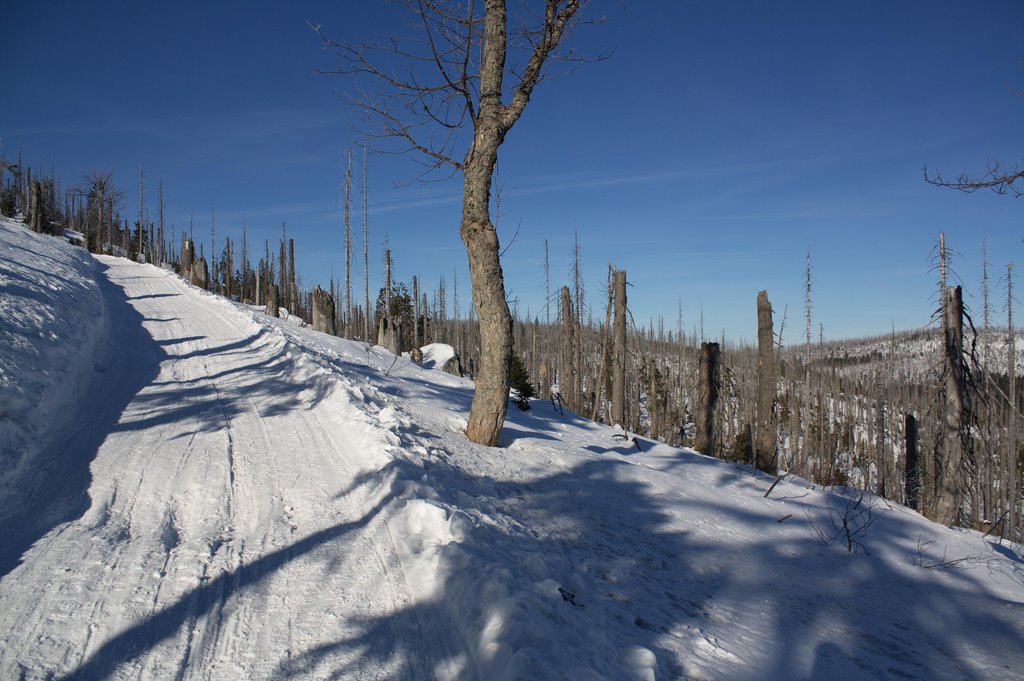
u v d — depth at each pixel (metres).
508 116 8.33
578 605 4.30
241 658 3.35
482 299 8.66
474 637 3.54
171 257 65.38
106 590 3.80
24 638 3.26
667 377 49.94
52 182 56.78
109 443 6.36
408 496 5.41
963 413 16.27
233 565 4.28
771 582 6.49
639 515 7.65
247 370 10.74
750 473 12.91
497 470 7.67
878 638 5.63
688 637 4.58
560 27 8.11
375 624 3.76
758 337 17.80
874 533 9.79
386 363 18.09
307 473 6.13
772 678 4.25
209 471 5.89
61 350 7.76
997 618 6.84
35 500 4.93
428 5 7.87
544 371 36.94
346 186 32.12
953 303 16.30
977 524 16.59
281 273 46.28
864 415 49.06
